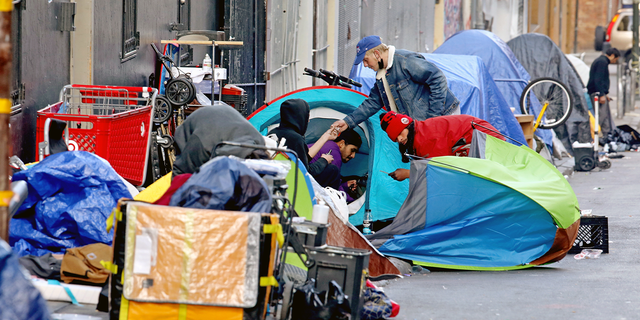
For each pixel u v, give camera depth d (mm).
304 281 16750
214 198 14312
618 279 22766
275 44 44906
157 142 25828
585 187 45812
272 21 43969
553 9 154250
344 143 32375
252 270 13758
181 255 13672
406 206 24359
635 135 66062
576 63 70375
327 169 28250
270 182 15336
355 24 58969
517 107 50938
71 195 19219
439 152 27656
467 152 27438
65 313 16000
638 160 58938
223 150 17797
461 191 23781
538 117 47969
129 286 13688
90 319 15336
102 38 28047
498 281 22344
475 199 23734
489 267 23734
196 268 13672
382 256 22172
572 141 57031
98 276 17328
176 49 35250
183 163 18203
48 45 24719
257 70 42656
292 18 47500
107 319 15594
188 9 38625
